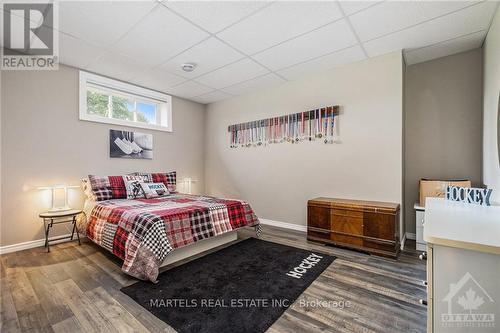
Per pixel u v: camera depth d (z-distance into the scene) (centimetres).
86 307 166
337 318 154
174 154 457
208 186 505
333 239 291
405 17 218
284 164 385
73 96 326
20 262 243
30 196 290
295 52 286
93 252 271
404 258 252
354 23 228
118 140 374
